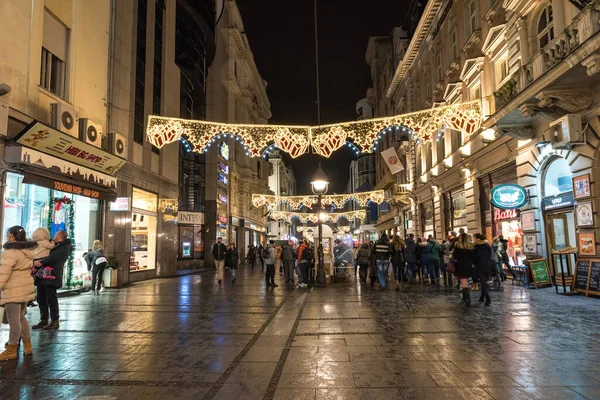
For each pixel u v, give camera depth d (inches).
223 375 182.1
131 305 390.6
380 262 499.2
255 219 1868.8
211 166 1258.6
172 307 376.8
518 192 523.5
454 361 196.7
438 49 938.7
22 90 397.4
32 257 219.1
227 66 1434.5
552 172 502.0
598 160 399.9
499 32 608.1
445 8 874.8
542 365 188.1
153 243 729.6
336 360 202.1
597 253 398.9
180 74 968.3
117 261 550.9
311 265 574.2
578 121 402.9
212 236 1229.1
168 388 166.4
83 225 522.9
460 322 287.7
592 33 339.3
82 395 159.2
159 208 740.0
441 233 939.3
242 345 234.1
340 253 641.6
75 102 488.1
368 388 163.5
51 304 283.3
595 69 336.8
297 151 450.3
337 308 359.6
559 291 436.8
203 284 612.1
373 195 1238.3
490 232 690.2
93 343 240.4
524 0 524.1
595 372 177.8
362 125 453.1
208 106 1398.9
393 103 1459.2
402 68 1227.2
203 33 1146.0
